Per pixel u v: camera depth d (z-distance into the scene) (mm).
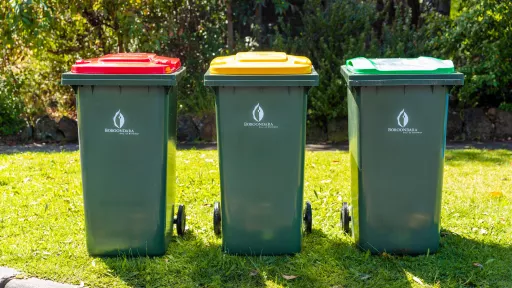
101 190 4340
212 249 4484
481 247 4480
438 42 7918
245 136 4281
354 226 4543
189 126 8117
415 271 4188
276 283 4078
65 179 6027
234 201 4363
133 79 4176
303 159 4340
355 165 4422
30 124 8273
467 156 6918
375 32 8547
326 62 7867
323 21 8039
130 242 4398
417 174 4312
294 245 4414
